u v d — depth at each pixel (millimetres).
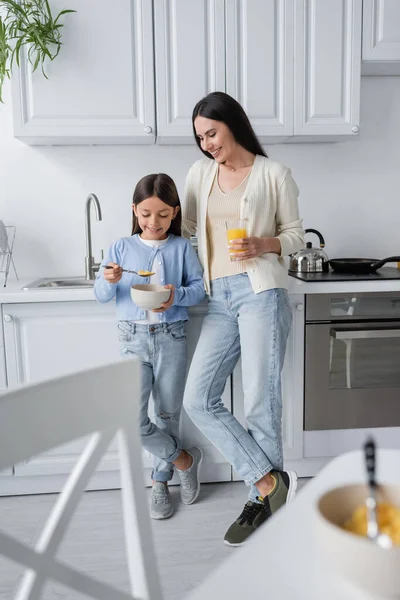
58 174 2734
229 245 1866
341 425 2379
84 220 2770
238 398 2332
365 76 2809
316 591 522
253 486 2020
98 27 2354
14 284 2498
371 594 514
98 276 2100
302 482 2418
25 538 1995
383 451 830
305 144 2818
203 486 2416
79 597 1676
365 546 494
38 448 727
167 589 1714
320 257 2570
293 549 588
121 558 1875
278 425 2018
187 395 2070
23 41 2303
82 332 2254
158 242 2078
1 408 691
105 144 2705
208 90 2432
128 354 2096
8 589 1709
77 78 2369
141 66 2387
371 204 2902
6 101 2666
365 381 2363
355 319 2316
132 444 841
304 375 2334
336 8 2439
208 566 1836
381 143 2867
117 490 2383
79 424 776
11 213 2736
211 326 2080
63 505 775
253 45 2418
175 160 2775
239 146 1975
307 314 2289
